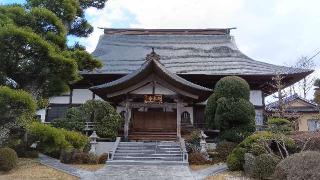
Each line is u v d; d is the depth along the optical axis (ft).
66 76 53.36
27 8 57.72
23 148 59.72
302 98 108.78
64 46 56.08
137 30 118.21
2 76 50.39
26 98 42.45
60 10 58.13
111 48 111.04
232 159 55.31
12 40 47.52
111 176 49.37
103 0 74.90
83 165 59.52
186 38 116.16
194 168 58.65
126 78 75.46
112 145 69.62
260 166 48.55
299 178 39.19
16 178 46.26
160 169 54.65
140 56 104.58
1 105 41.68
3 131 49.32
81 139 51.01
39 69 51.16
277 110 85.76
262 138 54.85
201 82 92.89
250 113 70.74
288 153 53.06
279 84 84.33
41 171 51.72
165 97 77.15
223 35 117.29
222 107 71.26
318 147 53.93
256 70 90.94
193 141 70.08
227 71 90.89
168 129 83.20
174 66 95.40
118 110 85.81
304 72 86.94
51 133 45.98
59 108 90.17
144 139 76.84
